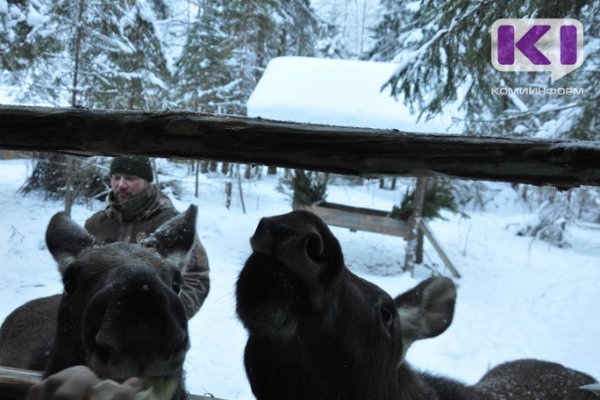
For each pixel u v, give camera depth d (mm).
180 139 1545
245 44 18734
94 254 2180
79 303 1925
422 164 1455
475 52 5570
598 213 18234
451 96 6070
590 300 9453
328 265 1531
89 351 1605
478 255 12914
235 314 1725
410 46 12414
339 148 1491
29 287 7379
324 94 11945
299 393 1752
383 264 11391
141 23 11312
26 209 11664
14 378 1905
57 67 9875
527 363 4102
